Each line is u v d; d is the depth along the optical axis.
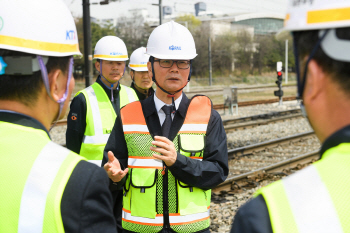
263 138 10.19
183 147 2.42
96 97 3.71
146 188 2.38
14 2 1.23
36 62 1.25
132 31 62.91
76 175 1.17
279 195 0.86
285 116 14.35
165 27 2.56
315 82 0.91
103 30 57.81
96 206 1.16
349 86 0.85
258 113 15.66
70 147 3.62
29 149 1.20
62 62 1.31
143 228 2.37
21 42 1.21
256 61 70.69
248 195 5.47
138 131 2.49
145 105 2.55
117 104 3.87
